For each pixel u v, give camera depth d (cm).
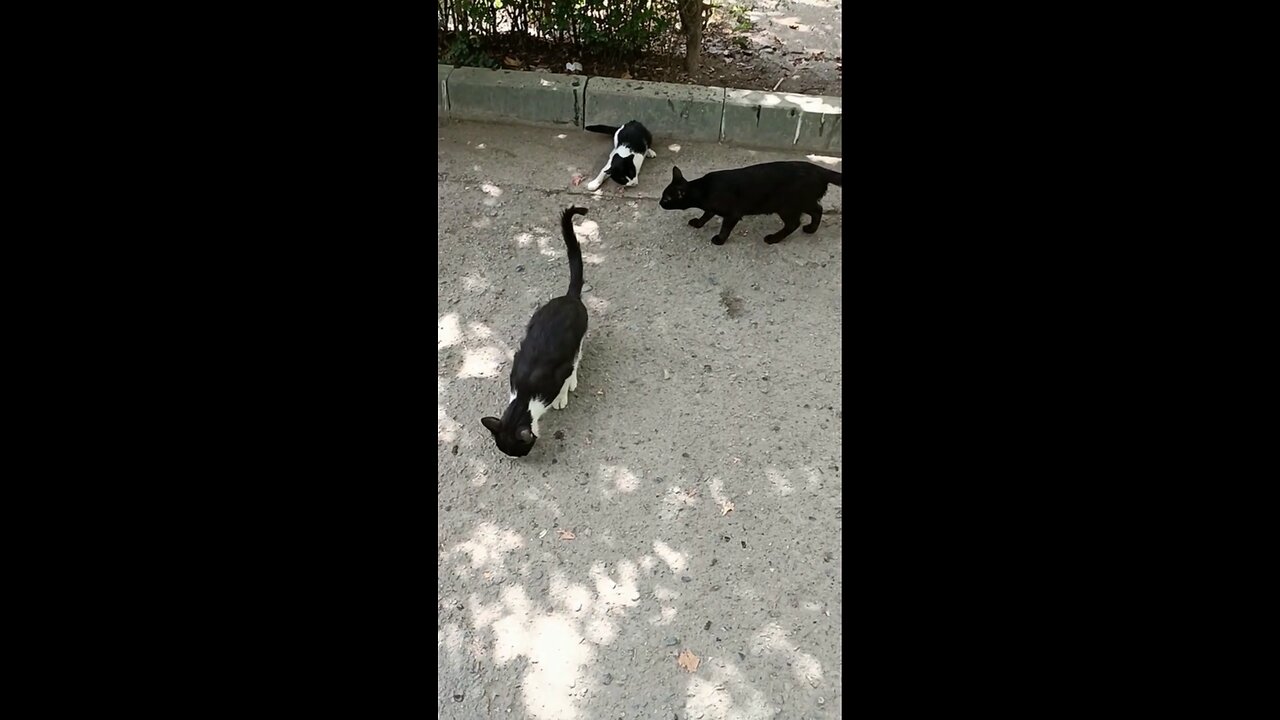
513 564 316
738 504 338
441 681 282
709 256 464
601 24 575
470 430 365
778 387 388
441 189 503
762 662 289
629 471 350
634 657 290
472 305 425
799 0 727
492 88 548
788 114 535
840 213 499
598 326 416
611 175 506
